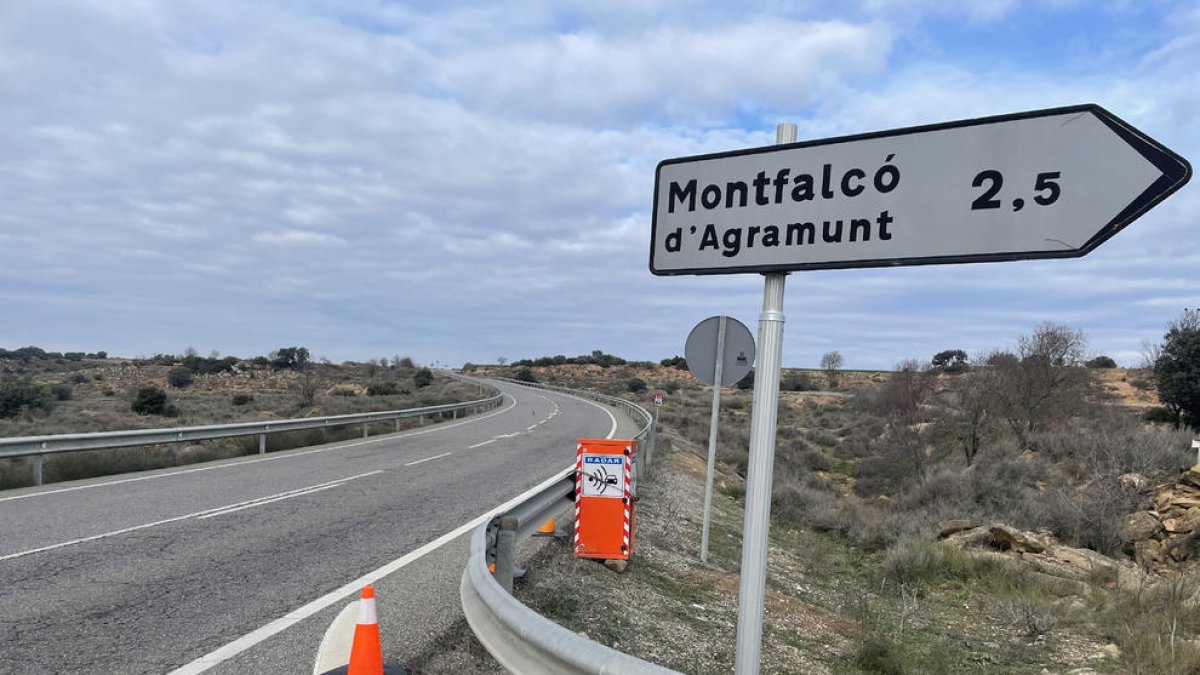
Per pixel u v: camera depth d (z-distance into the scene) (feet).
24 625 16.99
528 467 51.19
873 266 7.42
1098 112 6.31
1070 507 43.47
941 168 7.08
